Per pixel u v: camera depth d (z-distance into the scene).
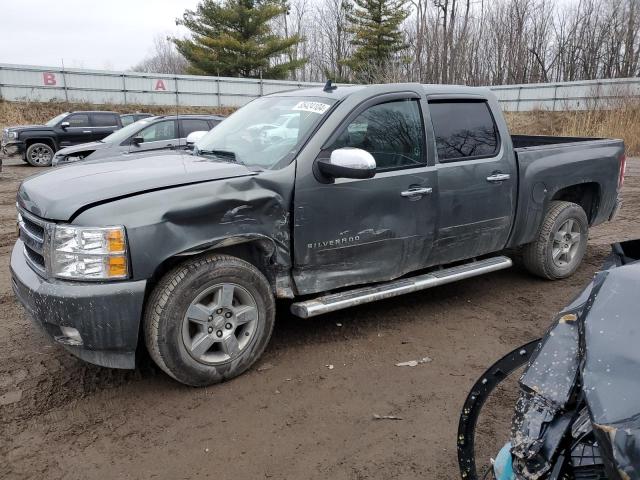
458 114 4.48
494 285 5.38
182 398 3.32
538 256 5.24
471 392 2.26
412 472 2.69
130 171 3.50
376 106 3.99
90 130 18.12
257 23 39.59
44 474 2.66
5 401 3.27
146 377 3.56
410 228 4.08
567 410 1.66
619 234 7.59
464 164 4.36
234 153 3.96
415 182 4.06
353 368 3.70
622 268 1.78
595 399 1.44
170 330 3.19
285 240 3.56
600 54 42.38
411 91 4.20
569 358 1.70
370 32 41.25
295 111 4.08
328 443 2.91
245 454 2.81
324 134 3.72
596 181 5.41
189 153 4.34
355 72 42.06
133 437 2.95
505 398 3.28
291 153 3.64
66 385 3.46
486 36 42.72
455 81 35.88
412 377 3.59
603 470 1.61
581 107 26.80
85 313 2.99
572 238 5.43
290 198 3.54
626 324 1.56
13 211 9.40
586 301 1.77
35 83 30.55
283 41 40.19
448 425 3.07
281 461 2.76
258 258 3.63
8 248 6.97
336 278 3.85
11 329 4.29
